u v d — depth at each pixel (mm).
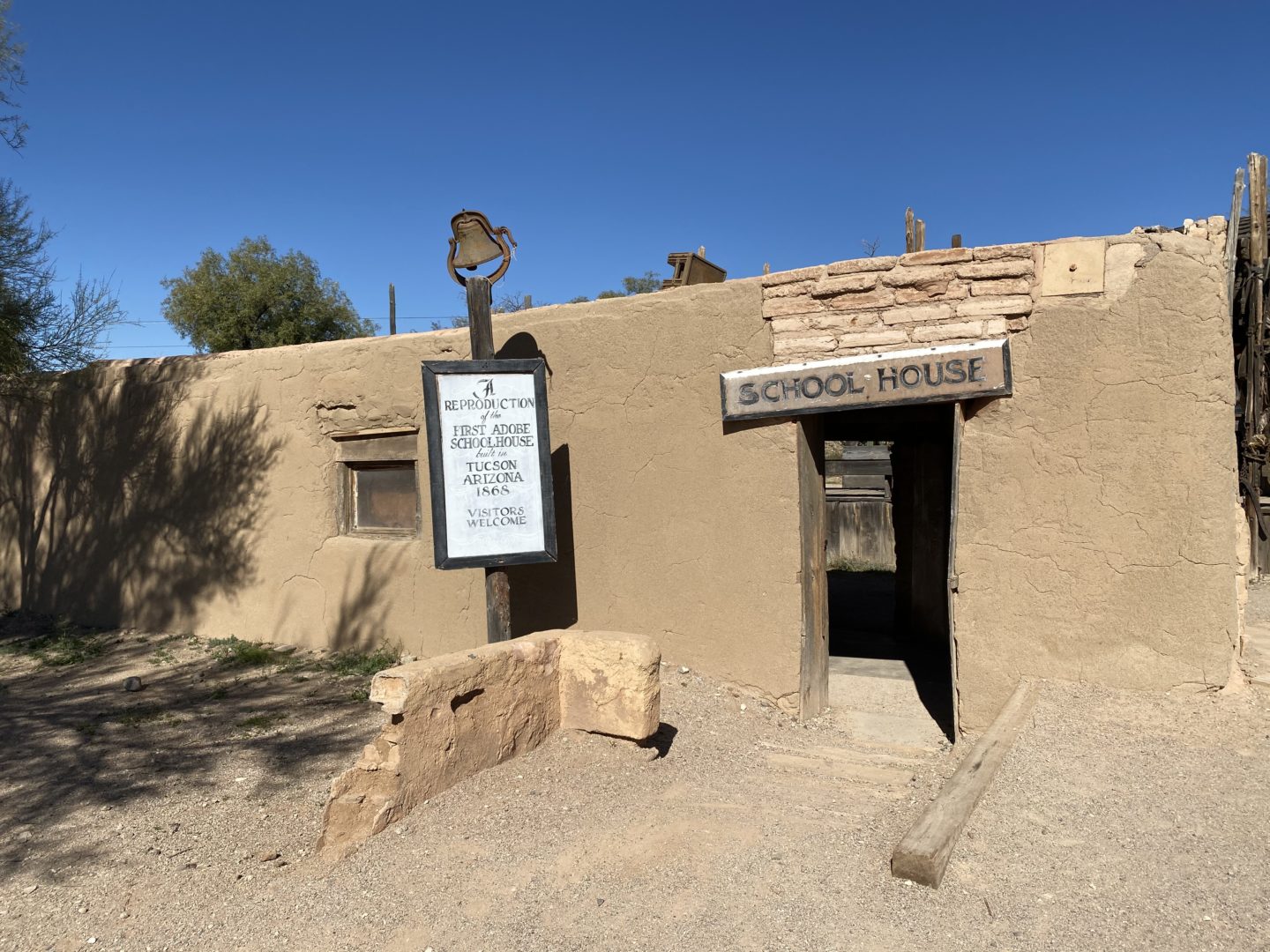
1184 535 5457
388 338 8453
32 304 10891
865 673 8625
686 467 6965
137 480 10320
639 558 7199
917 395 6000
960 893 3541
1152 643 5527
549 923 3631
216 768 6016
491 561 6520
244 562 9469
